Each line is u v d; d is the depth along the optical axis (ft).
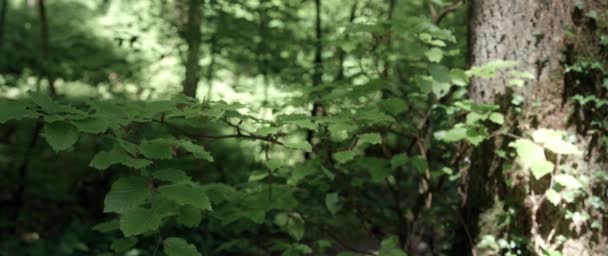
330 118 9.95
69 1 41.65
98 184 24.18
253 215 10.68
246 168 23.67
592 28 11.74
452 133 11.71
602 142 11.81
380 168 12.32
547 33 11.95
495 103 12.53
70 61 23.67
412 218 14.87
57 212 22.76
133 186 6.79
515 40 12.29
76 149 23.26
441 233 14.84
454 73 11.35
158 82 23.04
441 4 16.85
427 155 14.84
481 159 12.87
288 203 10.98
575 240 11.89
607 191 11.86
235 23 21.20
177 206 8.64
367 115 10.08
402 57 15.33
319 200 15.90
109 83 22.86
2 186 22.79
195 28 19.88
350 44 12.29
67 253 19.04
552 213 11.94
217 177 22.36
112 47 28.02
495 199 12.60
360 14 23.88
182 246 7.53
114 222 9.39
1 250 18.76
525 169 12.14
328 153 12.24
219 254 18.13
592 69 11.73
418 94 14.20
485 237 12.45
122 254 17.75
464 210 13.34
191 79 19.53
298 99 12.51
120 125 7.98
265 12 21.66
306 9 24.97
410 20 10.93
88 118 7.06
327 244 13.64
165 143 7.44
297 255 12.32
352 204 14.44
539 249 12.04
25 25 40.01
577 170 11.80
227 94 21.21
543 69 11.98
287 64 21.97
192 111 8.53
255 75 22.25
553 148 10.07
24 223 21.47
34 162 24.88
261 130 8.93
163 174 7.07
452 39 10.70
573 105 11.82
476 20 13.07
